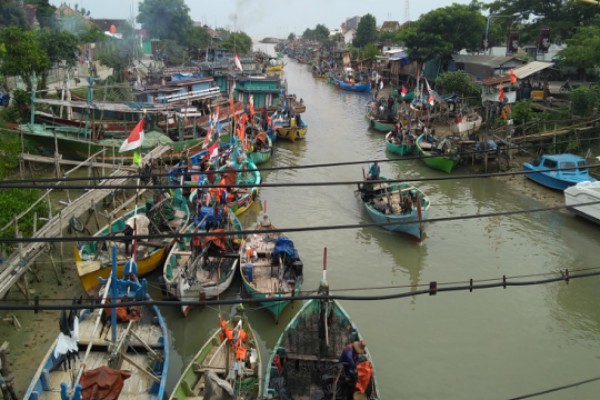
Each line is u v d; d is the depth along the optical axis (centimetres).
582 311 1969
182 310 1841
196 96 4422
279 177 3594
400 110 5322
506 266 2289
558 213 2895
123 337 1428
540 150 3647
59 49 4662
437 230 2686
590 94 3522
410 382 1575
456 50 6209
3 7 5403
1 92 4234
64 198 2812
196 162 3375
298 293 1825
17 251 1825
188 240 2214
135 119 3797
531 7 5700
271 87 5428
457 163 3662
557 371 1636
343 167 3844
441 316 1922
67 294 1909
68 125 3478
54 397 1315
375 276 2205
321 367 1501
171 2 9056
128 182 2809
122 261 1920
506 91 4553
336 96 7488
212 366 1486
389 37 10731
